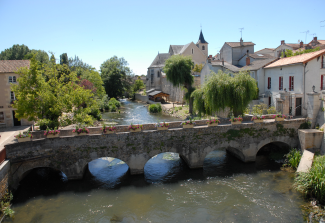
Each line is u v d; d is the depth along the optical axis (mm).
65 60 69062
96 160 20844
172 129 17188
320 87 23406
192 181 16297
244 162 18938
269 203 13273
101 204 13742
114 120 38312
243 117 20281
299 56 25406
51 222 12156
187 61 38406
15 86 20156
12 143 14781
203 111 28172
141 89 102312
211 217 12289
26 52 66750
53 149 15703
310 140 18156
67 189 15539
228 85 22016
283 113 22906
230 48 47188
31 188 15766
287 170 17375
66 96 20922
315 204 12789
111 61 76938
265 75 29375
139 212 12906
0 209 12539
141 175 16875
